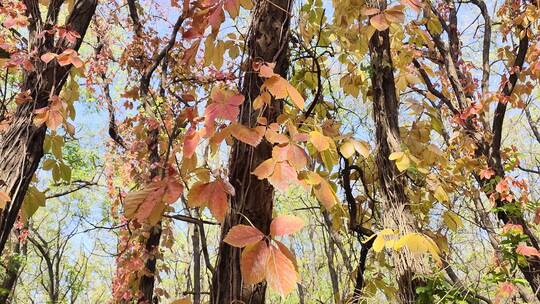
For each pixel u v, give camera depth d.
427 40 4.08
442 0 6.36
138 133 5.63
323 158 1.90
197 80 4.11
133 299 5.39
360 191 4.59
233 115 1.36
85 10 2.88
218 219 1.29
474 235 4.45
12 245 7.83
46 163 2.93
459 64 6.23
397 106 3.72
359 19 3.17
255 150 1.71
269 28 1.92
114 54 7.25
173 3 3.55
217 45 2.16
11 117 2.67
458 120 5.34
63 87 3.02
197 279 4.98
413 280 3.14
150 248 5.57
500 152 5.23
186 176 1.48
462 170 5.23
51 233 13.94
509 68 5.48
